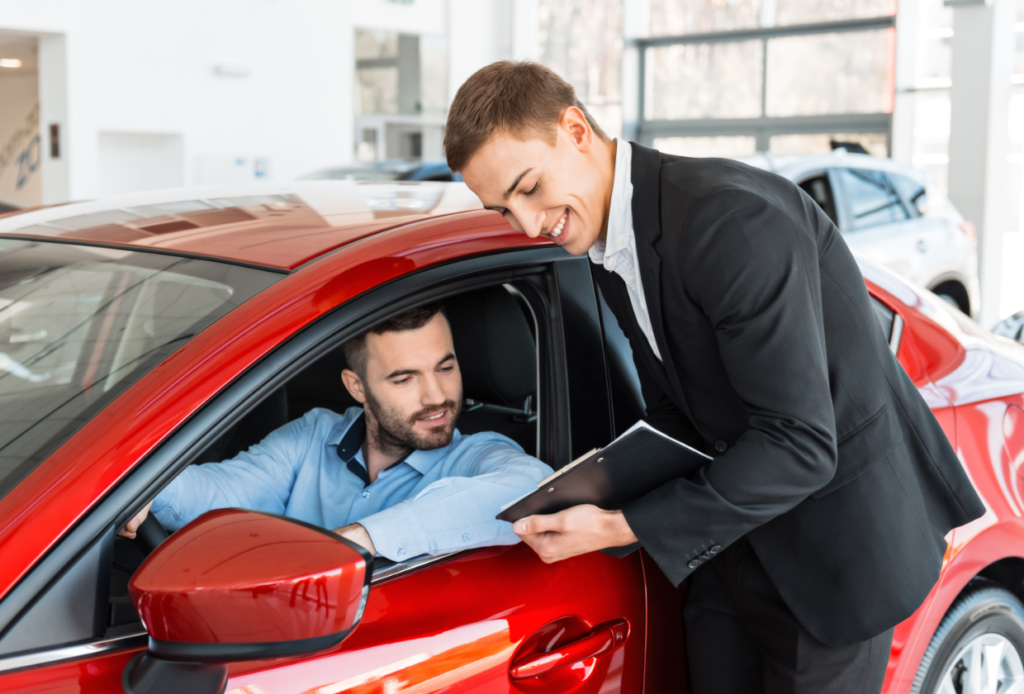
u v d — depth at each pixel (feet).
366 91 40.47
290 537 3.03
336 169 25.57
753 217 3.93
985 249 32.45
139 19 33.86
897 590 4.47
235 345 3.52
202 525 3.10
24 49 34.55
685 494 4.02
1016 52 32.30
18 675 2.91
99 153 34.68
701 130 40.01
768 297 3.90
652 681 4.85
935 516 4.86
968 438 6.04
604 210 4.31
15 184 39.27
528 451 5.10
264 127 37.58
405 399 4.64
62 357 3.83
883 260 19.63
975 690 6.20
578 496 4.00
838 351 4.37
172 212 5.05
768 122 38.06
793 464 3.94
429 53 42.14
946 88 33.91
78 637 3.05
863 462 4.42
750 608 4.81
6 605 2.93
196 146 35.88
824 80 36.55
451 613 3.92
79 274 4.39
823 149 36.94
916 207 20.95
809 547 4.52
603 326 4.93
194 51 35.35
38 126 37.78
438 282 4.16
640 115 41.63
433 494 4.21
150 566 2.92
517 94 3.94
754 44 38.09
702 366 4.34
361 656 3.56
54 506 3.07
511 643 4.04
